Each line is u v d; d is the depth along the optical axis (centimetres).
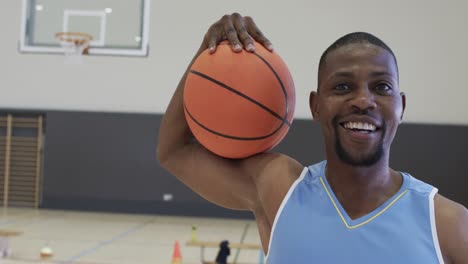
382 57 107
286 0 815
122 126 827
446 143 780
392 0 798
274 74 124
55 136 830
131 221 748
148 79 834
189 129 144
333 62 109
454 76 786
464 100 784
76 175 827
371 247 102
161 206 820
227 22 130
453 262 100
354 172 107
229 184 133
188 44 830
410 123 787
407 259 99
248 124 122
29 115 842
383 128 106
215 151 132
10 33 846
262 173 125
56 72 840
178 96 140
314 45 809
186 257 510
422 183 110
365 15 803
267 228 123
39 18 849
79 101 837
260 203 127
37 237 588
